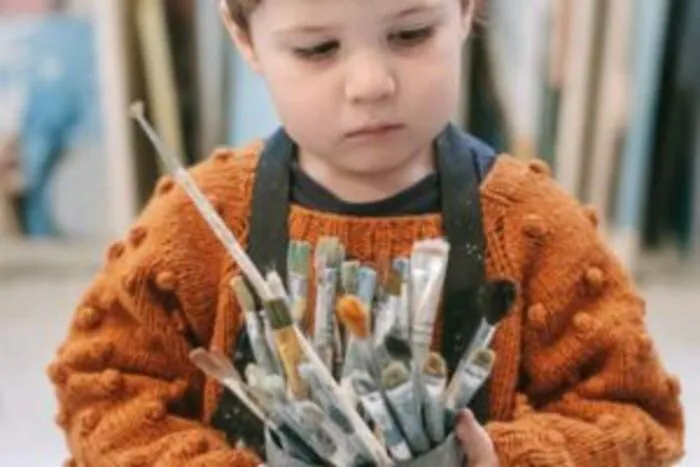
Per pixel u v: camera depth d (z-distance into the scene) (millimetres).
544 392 1064
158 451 1027
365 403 891
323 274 963
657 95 2881
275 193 1052
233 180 1075
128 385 1070
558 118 2727
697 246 2998
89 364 1083
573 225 1064
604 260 1074
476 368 924
